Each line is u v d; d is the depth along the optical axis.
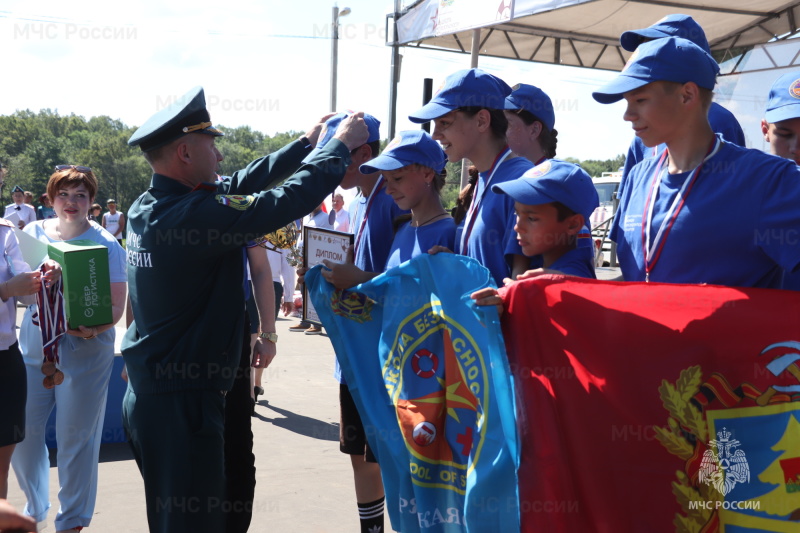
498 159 3.06
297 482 4.95
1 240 3.86
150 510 3.02
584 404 2.56
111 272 4.11
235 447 3.58
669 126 2.49
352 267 3.17
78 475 3.98
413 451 2.92
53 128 55.75
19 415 3.75
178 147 2.97
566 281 2.59
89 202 4.27
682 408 2.50
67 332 3.88
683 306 2.51
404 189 3.35
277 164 3.35
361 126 3.20
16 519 1.65
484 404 2.73
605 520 2.54
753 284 2.53
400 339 3.00
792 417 2.44
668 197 2.60
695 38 3.21
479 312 2.62
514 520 2.63
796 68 9.95
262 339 4.60
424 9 12.33
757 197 2.40
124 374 3.43
